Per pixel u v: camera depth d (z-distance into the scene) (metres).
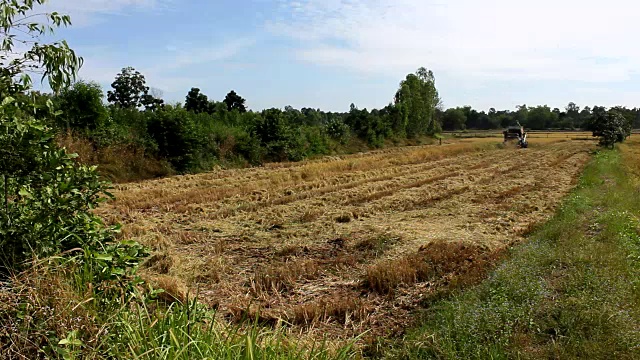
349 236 10.06
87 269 3.76
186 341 3.64
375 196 15.39
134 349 3.46
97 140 19.06
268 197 15.21
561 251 7.96
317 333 5.60
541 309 5.64
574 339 4.90
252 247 9.27
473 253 8.64
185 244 9.49
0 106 3.62
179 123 21.62
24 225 3.78
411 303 6.52
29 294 3.38
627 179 20.95
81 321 3.39
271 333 4.66
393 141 51.59
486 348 4.71
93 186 4.20
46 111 4.50
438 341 5.02
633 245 8.36
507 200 15.02
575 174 23.59
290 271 7.52
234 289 7.05
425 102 64.94
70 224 4.09
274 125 29.05
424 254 8.42
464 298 6.08
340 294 6.89
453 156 37.91
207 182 18.64
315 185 18.36
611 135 42.56
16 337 3.22
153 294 4.30
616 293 5.87
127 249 4.18
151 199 14.38
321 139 36.25
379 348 5.20
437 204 14.29
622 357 4.54
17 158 3.73
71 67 4.28
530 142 57.50
